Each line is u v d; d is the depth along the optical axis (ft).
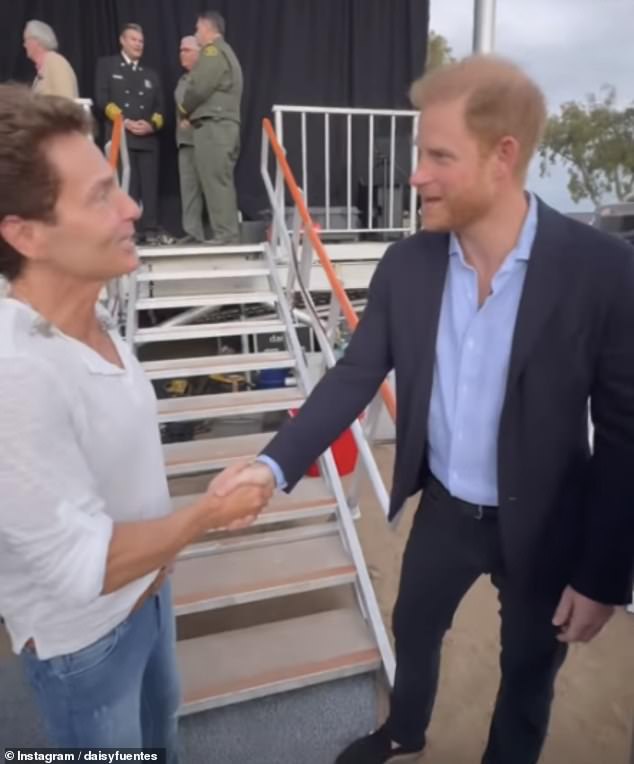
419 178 3.27
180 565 7.34
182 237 17.22
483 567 4.29
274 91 17.52
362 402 4.35
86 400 2.68
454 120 3.06
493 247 3.48
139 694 3.47
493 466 3.87
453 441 3.93
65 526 2.36
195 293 13.43
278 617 8.15
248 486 3.05
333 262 14.97
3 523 2.29
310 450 4.17
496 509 4.01
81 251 2.60
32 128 2.38
